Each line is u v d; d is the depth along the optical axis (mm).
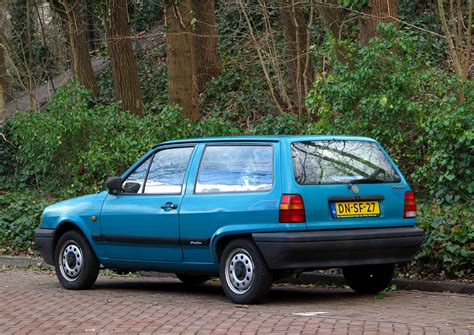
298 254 10117
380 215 10836
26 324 9508
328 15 21688
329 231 10367
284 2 24531
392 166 11195
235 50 32469
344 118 17359
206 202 10977
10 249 18594
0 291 12477
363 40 19188
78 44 31828
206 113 29234
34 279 14680
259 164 10664
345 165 10742
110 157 20953
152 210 11609
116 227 12086
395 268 12812
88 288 12719
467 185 15305
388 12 18953
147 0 39406
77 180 21547
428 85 16922
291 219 10188
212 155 11234
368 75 16891
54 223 12945
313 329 8578
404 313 9742
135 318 9664
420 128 16703
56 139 21500
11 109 36969
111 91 34281
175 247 11344
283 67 28547
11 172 28172
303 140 10648
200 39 30984
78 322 9508
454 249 12156
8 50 32688
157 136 21062
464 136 14961
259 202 10438
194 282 13578
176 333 8625
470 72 22094
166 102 31750
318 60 26188
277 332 8477
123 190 12188
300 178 10336
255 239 10305
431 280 12156
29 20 31875
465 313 9742
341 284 12680
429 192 16125
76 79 22125
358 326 8695
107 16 26234
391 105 16547
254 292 10391
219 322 9219
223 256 10719
